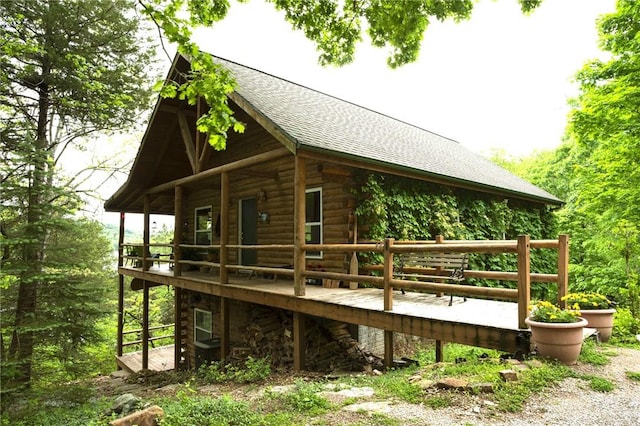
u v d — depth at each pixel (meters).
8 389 6.59
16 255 8.24
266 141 10.18
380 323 5.55
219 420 3.43
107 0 12.92
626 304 8.88
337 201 8.57
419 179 9.20
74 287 8.38
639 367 4.11
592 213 12.55
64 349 8.15
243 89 8.55
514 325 4.54
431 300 6.56
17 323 7.91
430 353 8.13
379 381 4.43
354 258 7.86
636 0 8.79
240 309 10.20
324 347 7.44
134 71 14.72
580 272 15.15
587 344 4.69
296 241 6.79
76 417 6.04
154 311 23.89
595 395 3.43
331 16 6.10
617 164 10.61
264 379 6.29
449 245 5.05
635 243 10.37
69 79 12.88
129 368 11.66
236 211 11.41
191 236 13.63
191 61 4.50
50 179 12.54
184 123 10.35
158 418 3.48
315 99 11.70
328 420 3.26
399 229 8.84
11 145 11.35
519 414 3.11
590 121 10.23
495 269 11.62
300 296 6.77
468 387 3.56
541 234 14.48
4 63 11.52
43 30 12.50
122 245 13.79
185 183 10.23
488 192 11.57
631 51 9.33
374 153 7.91
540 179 21.89
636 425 2.89
